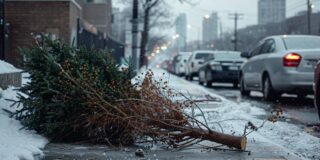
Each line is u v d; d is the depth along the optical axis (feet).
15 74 29.01
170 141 21.56
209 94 46.24
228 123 27.66
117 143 22.12
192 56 96.22
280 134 25.67
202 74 73.67
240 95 52.85
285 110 36.86
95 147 21.38
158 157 19.67
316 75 29.81
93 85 21.80
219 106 35.27
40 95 22.17
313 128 28.12
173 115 21.67
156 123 21.56
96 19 117.80
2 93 25.62
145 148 21.49
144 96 22.09
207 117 29.09
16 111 22.75
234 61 66.59
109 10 140.87
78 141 22.50
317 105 29.94
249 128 26.37
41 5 63.87
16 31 63.57
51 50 23.54
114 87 22.13
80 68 22.35
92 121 21.34
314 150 22.04
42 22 63.87
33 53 22.89
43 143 20.99
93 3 117.60
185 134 21.26
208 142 22.58
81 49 23.88
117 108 21.22
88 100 21.49
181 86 56.13
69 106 21.70
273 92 42.50
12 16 63.77
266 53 44.24
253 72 47.01
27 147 19.40
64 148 20.89
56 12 63.87
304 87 38.96
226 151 20.92
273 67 41.39
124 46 130.00
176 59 134.62
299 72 38.86
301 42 42.06
